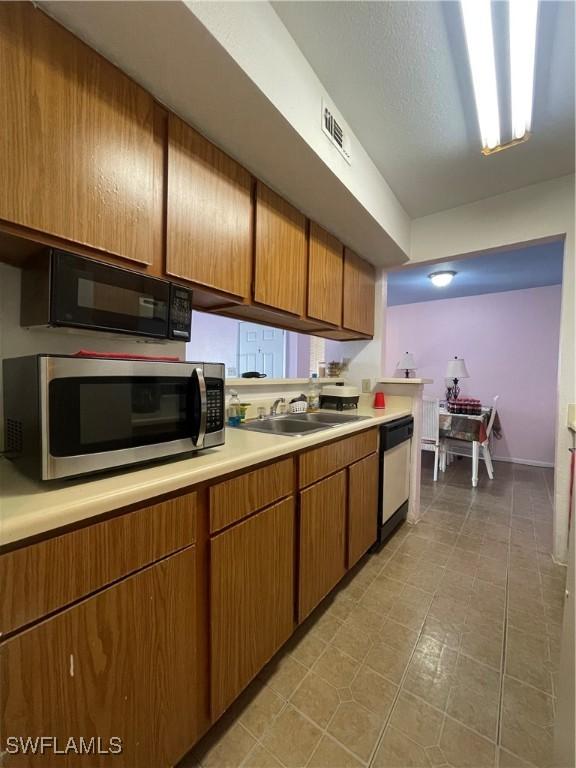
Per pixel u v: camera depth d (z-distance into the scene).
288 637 1.27
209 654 0.95
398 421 2.28
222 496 0.97
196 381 1.00
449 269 3.54
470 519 2.58
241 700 1.12
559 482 1.96
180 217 1.14
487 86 1.30
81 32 0.85
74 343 1.12
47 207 0.81
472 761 0.94
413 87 1.37
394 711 1.08
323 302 2.01
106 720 0.71
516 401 4.46
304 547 1.35
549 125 1.57
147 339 1.17
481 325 4.70
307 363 3.86
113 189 0.95
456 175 1.96
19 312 0.99
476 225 2.25
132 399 0.85
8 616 0.58
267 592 1.15
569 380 1.94
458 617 1.51
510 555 2.04
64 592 0.64
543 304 4.28
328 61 1.26
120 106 0.96
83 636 0.67
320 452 1.45
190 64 0.95
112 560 0.71
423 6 1.06
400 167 1.89
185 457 1.01
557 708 0.88
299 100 1.22
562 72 1.29
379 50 1.21
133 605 0.75
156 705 0.81
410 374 4.74
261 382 2.02
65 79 0.84
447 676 1.21
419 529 2.41
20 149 0.77
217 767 0.93
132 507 0.75
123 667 0.74
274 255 1.59
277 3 1.06
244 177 1.41
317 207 1.76
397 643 1.36
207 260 1.25
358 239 2.17
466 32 1.09
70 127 0.85
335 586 1.70
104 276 0.94
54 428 0.70
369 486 1.92
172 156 1.11
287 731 1.02
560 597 1.65
